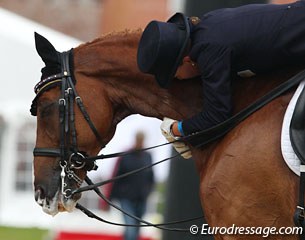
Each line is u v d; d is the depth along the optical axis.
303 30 8.74
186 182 13.59
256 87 9.12
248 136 8.77
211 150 9.23
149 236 22.30
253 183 8.63
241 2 13.11
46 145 9.59
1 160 29.69
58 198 9.59
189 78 9.51
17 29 28.12
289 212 8.53
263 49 8.83
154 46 9.15
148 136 25.61
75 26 39.09
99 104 9.57
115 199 20.38
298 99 8.59
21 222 29.27
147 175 20.33
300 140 8.47
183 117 9.59
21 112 28.23
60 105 9.45
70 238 22.09
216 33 8.90
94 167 9.73
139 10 37.53
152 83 9.63
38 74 28.16
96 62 9.63
